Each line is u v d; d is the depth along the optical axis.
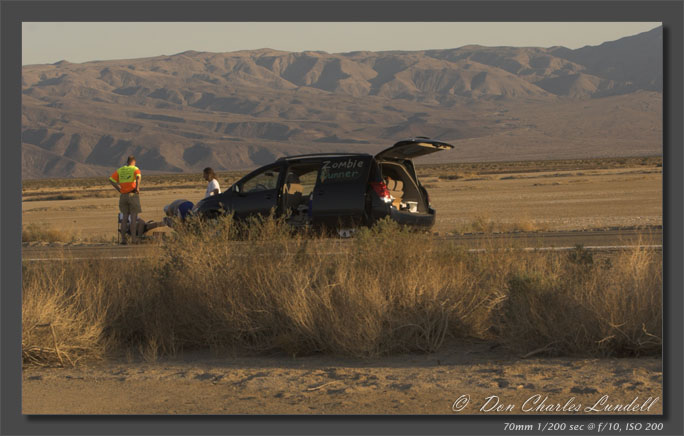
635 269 18.73
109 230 57.94
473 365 15.93
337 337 17.39
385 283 18.88
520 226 42.16
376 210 30.61
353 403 13.62
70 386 15.69
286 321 18.45
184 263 20.45
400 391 14.29
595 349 16.62
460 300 18.52
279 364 16.95
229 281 19.64
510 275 20.38
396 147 31.33
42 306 18.77
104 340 19.02
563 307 17.41
